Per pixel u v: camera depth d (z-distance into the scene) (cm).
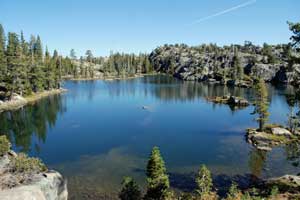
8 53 8631
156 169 2545
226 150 4481
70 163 3925
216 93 11700
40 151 4456
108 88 13575
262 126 5344
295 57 2191
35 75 10044
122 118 6875
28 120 6606
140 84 15588
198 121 6556
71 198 2830
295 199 2345
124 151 4441
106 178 3388
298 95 2302
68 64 19050
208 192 2738
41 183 2175
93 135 5356
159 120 6675
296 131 5100
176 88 13625
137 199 2478
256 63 17700
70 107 8369
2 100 8288
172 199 2606
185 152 4381
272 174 3519
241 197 2467
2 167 2359
